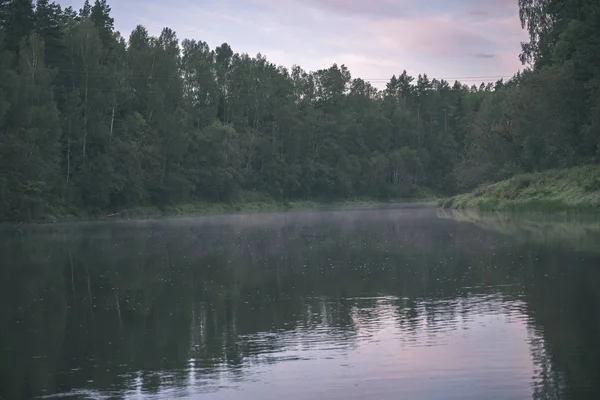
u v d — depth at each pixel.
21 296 22.14
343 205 134.25
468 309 17.31
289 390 11.28
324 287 21.94
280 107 133.12
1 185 67.38
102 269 28.80
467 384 11.23
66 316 18.45
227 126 111.31
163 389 11.55
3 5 85.56
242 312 18.12
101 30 101.62
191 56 121.62
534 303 17.66
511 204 62.31
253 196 122.75
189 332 15.92
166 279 25.11
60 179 78.38
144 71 101.25
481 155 91.00
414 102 179.88
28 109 72.81
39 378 12.42
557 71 61.59
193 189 104.06
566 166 64.31
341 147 145.00
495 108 124.62
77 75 87.62
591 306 16.86
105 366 13.12
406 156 153.50
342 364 12.69
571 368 11.82
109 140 88.31
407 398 10.69
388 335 14.89
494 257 27.78
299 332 15.48
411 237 40.00
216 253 34.12
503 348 13.33
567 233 36.44
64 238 47.78
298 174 133.25
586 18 60.66
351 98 160.00
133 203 91.94
